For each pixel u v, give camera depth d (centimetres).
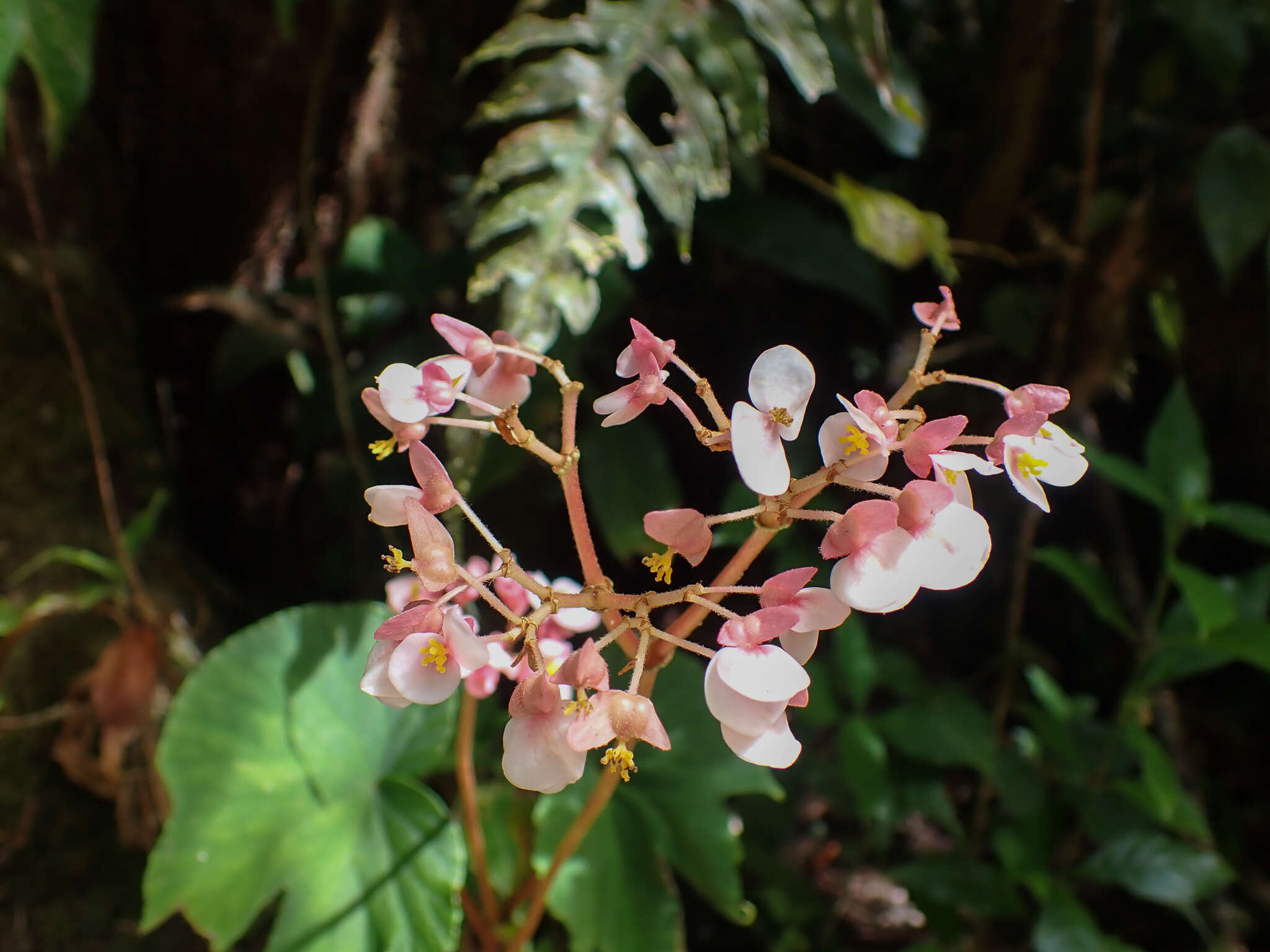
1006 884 44
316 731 32
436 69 63
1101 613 45
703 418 63
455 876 31
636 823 36
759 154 52
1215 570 72
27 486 47
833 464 21
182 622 48
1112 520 64
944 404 63
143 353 64
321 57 52
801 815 63
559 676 21
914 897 46
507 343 24
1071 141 62
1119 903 60
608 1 40
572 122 37
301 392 67
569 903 33
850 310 64
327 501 64
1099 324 57
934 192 64
